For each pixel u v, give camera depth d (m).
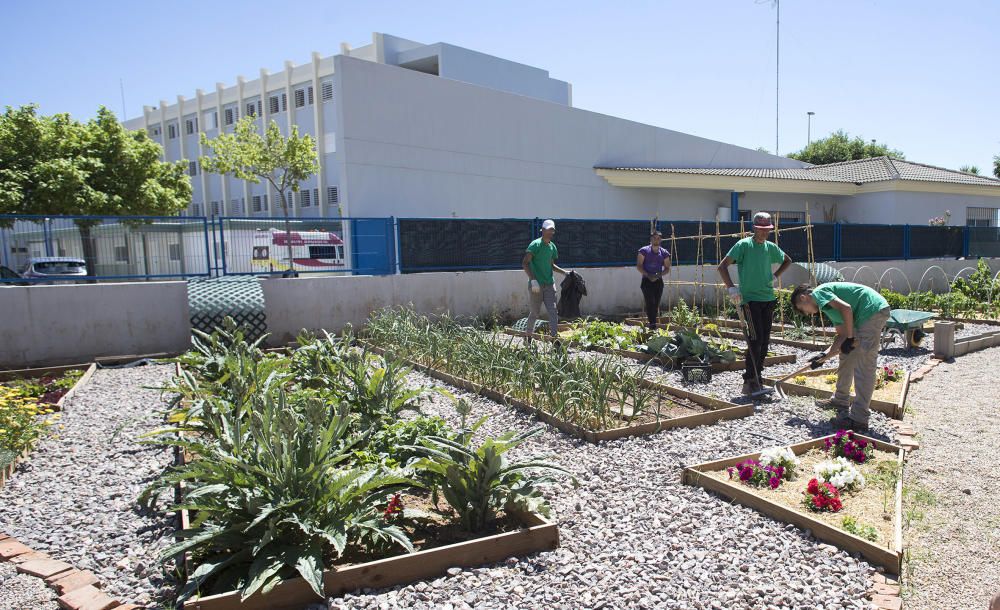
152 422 6.44
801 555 3.77
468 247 13.64
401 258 12.84
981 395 7.42
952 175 30.52
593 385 6.34
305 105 29.08
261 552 3.39
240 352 7.59
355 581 3.36
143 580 3.55
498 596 3.33
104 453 5.59
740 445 5.63
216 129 34.41
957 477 5.02
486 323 13.10
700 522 4.22
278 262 11.92
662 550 3.83
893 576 3.57
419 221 13.01
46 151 18.50
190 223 11.11
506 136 20.31
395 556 3.60
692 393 7.07
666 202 25.56
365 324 12.05
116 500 4.59
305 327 11.48
